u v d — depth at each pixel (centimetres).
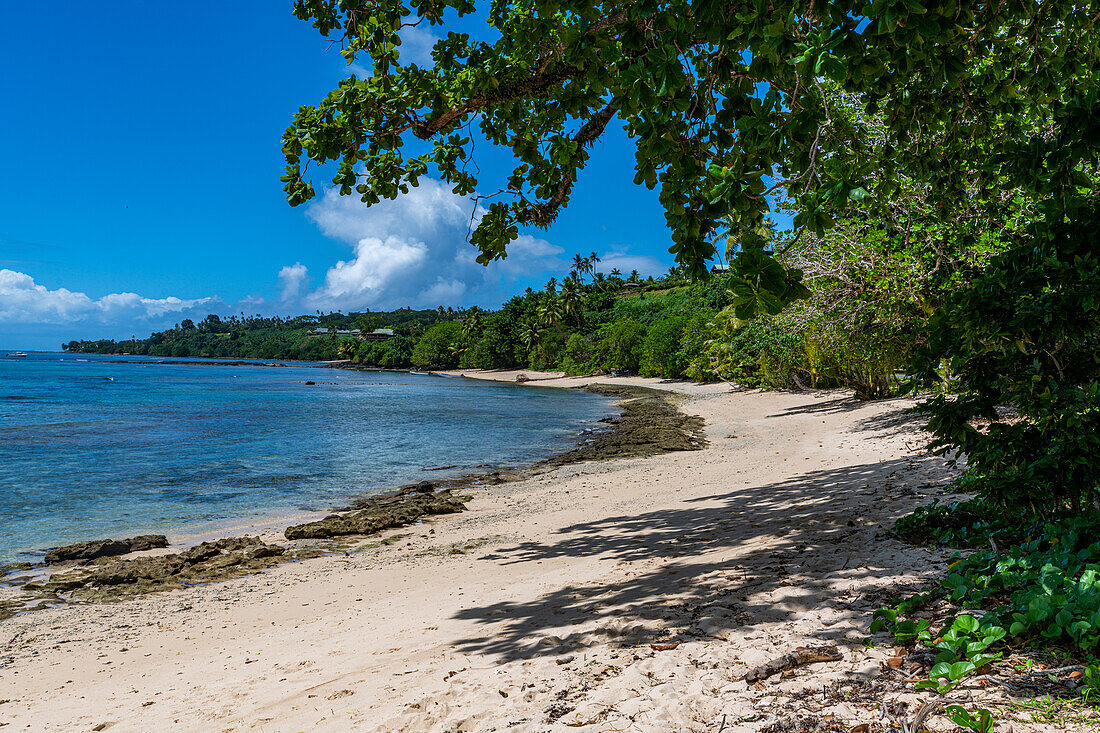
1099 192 507
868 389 2762
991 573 409
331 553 1111
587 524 1106
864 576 490
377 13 580
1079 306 439
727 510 1016
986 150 712
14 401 4859
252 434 2927
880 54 309
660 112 353
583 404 4706
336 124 654
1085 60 609
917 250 1373
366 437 2819
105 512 1468
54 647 707
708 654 381
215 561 1073
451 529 1226
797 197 356
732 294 258
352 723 369
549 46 629
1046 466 466
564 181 749
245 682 498
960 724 233
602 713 317
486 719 338
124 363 17700
